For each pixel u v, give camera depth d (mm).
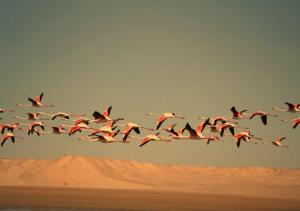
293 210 137250
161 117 79562
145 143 76625
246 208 137875
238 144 84812
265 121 83625
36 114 89188
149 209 125312
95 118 83188
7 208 119188
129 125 81312
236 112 84312
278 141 87688
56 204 131500
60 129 86500
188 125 85125
